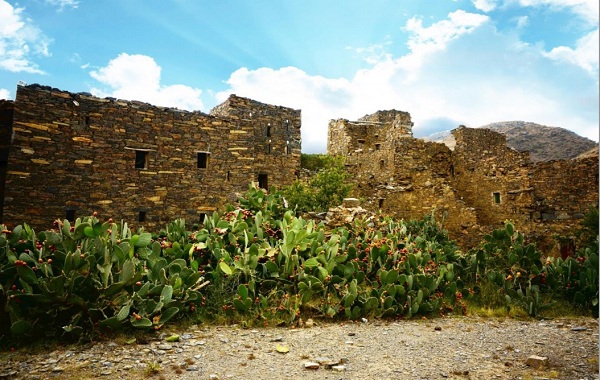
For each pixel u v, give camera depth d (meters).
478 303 7.96
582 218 15.09
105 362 4.46
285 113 21.67
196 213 13.36
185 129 13.44
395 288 7.09
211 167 13.81
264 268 7.32
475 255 9.04
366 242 8.80
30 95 10.95
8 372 4.16
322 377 4.12
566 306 7.70
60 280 4.98
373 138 25.72
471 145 21.20
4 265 5.12
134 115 12.55
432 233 12.19
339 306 6.75
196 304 6.50
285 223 7.88
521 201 16.88
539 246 15.67
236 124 14.43
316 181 17.36
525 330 6.18
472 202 19.55
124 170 12.27
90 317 5.28
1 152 11.32
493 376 4.14
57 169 11.22
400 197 17.47
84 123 11.73
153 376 4.10
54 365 4.38
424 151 20.30
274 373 4.23
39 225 10.84
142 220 12.48
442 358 4.77
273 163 20.98
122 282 5.34
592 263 7.88
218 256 7.29
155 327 5.46
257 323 6.25
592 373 4.14
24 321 4.82
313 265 7.13
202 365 4.44
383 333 5.94
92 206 11.67
